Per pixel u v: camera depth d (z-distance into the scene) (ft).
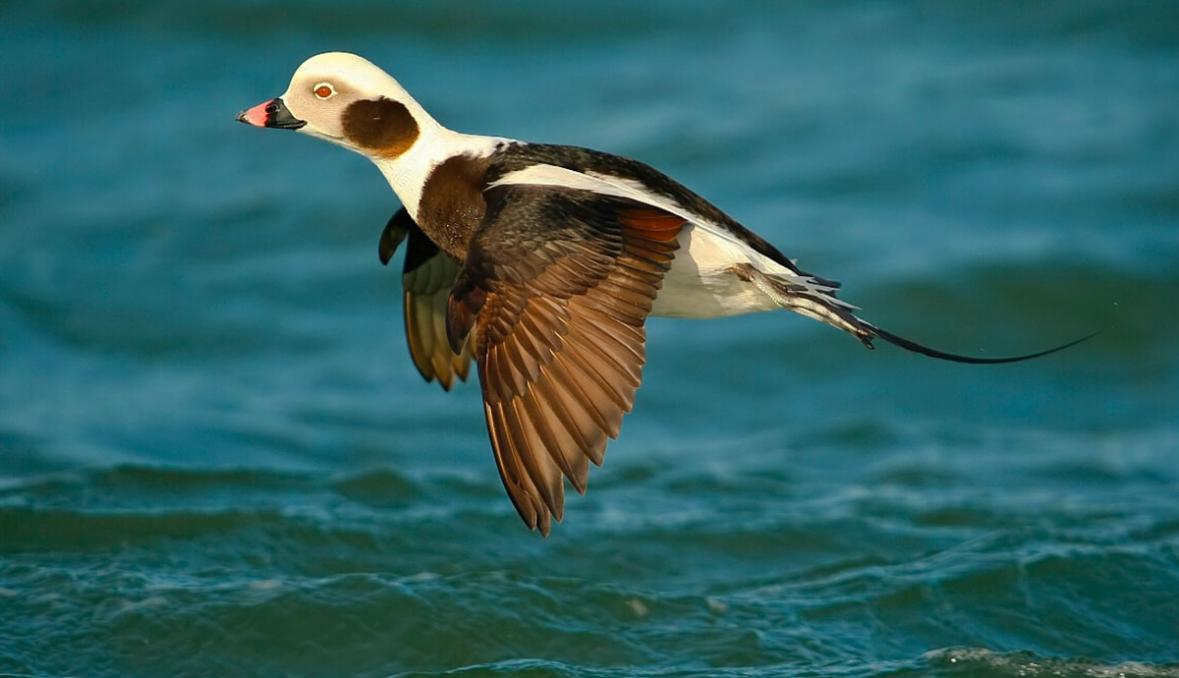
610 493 38.45
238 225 55.57
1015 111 61.87
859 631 31.24
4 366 46.34
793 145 59.31
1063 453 42.19
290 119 26.40
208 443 41.45
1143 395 46.83
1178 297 50.31
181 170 59.26
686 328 49.80
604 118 61.11
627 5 69.31
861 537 35.47
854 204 55.72
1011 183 56.75
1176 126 60.39
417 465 41.22
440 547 34.17
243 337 49.08
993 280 50.80
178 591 31.48
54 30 68.08
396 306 51.37
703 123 60.70
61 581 31.76
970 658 29.96
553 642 30.58
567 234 21.97
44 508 34.63
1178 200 55.26
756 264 24.62
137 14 68.90
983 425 44.80
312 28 67.97
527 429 21.07
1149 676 29.60
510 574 32.58
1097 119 61.16
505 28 67.87
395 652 30.17
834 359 48.29
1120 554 33.91
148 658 29.60
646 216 22.58
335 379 46.73
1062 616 31.76
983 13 69.97
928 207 55.47
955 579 32.91
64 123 62.59
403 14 68.18
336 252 54.29
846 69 65.62
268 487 37.52
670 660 30.09
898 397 46.42
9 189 57.57
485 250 21.97
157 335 48.93
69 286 51.29
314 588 31.58
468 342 29.45
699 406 45.80
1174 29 67.87
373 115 26.20
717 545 34.96
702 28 68.90
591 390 21.06
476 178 25.71
